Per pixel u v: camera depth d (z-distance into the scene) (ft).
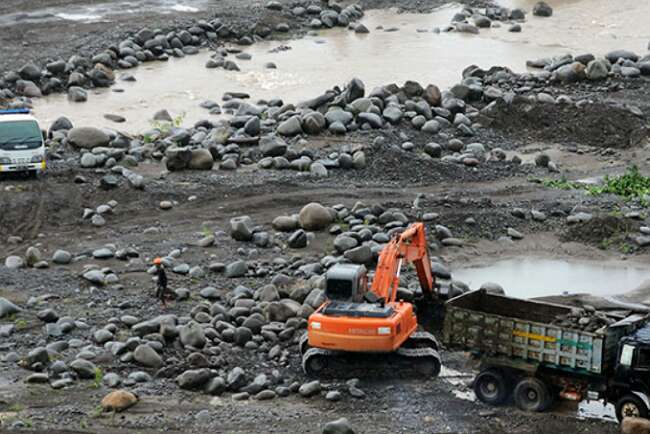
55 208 238.48
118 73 395.34
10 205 238.27
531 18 481.46
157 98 363.56
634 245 226.58
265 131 297.74
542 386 147.23
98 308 185.98
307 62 410.52
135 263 209.46
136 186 248.93
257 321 175.11
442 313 185.47
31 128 255.09
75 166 264.93
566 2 512.63
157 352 165.07
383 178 264.72
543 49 425.69
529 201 250.37
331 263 205.57
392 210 235.81
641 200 248.52
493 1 508.94
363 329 154.40
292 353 168.04
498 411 147.84
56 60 388.78
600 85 354.13
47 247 219.82
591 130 305.73
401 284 193.06
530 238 231.50
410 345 165.17
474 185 262.67
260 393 152.76
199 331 168.14
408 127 302.25
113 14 458.91
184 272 203.62
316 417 145.38
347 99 316.60
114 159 269.85
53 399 148.77
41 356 159.94
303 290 188.03
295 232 220.23
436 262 209.15
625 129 304.71
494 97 331.77
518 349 148.15
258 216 238.07
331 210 232.32
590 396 146.30
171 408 147.74
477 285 207.31
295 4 474.90
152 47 413.80
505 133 311.06
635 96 342.85
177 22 437.99
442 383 158.81
